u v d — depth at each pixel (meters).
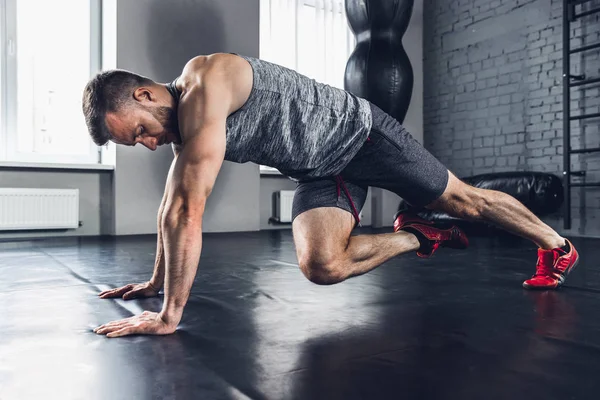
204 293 1.80
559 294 1.77
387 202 6.23
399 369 1.00
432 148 6.30
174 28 4.85
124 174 4.64
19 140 4.52
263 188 5.61
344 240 1.46
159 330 1.23
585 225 4.78
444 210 1.62
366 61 3.82
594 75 4.68
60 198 4.43
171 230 1.16
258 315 1.45
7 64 4.44
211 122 1.14
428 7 6.36
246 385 0.91
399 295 1.76
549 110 5.03
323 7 5.71
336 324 1.35
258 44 5.27
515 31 5.34
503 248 3.42
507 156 5.42
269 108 1.28
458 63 5.97
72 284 2.01
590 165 4.71
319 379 0.94
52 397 0.86
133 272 2.37
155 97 1.19
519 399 0.85
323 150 1.39
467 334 1.25
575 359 1.06
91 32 4.85
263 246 3.60
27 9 4.54
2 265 2.59
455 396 0.86
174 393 0.87
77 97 4.77
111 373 0.97
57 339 1.20
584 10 4.77
